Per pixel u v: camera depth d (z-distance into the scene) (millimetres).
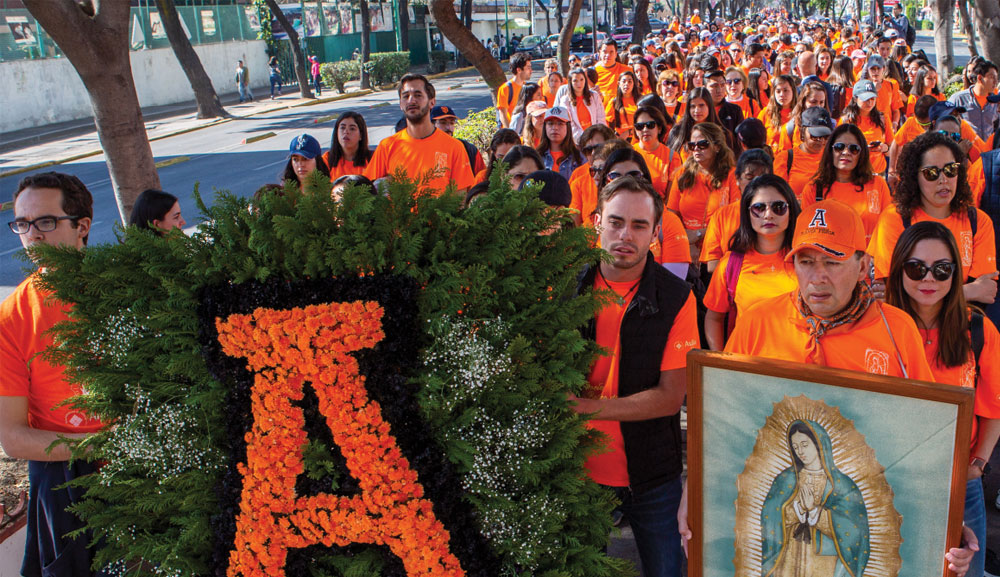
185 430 2498
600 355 2805
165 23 29438
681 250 4668
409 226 2463
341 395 2375
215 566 2512
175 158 21281
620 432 3135
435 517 2426
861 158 5430
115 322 2508
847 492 2400
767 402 2467
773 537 2523
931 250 3027
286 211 2457
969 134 8078
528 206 2543
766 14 76875
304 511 2416
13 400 3000
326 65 39000
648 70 12312
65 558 3000
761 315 2980
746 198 4160
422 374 2420
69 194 3277
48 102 30453
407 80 6230
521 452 2537
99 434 2615
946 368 3109
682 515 2787
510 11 72188
